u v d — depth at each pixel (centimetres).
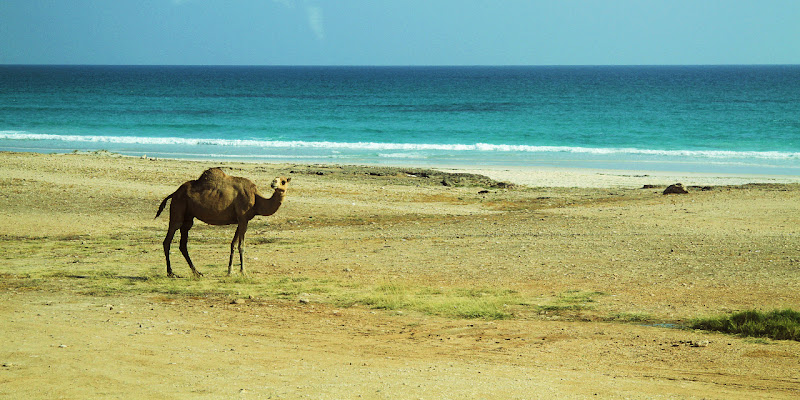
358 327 1440
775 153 6838
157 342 1246
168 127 9156
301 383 1000
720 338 1339
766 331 1362
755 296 1669
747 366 1148
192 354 1165
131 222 2964
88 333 1294
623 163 6178
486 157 6531
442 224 2978
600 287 1808
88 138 7631
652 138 8306
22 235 2653
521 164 6094
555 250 2339
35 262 2136
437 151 6962
